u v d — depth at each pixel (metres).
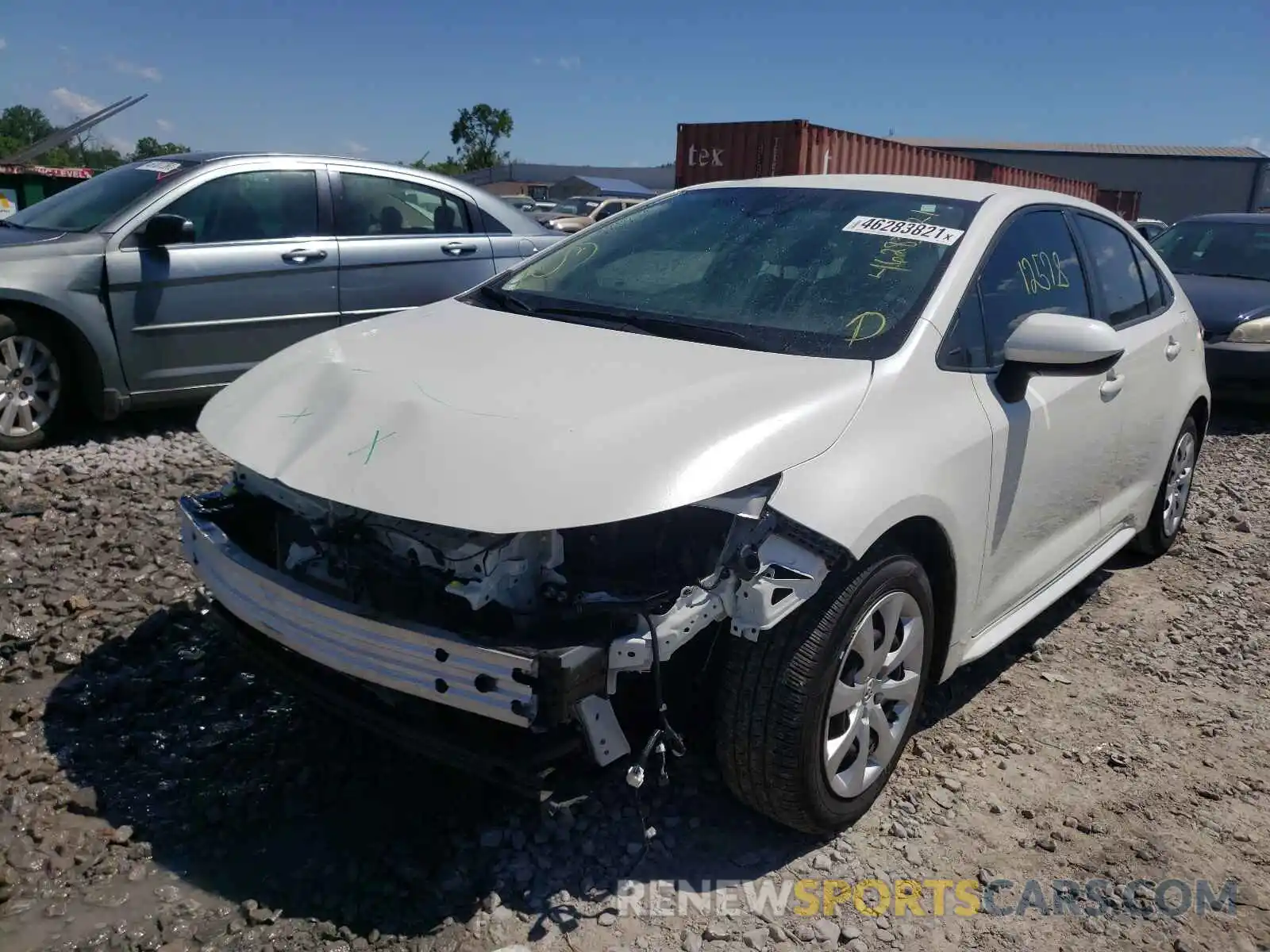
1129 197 34.75
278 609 2.68
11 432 5.68
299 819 2.87
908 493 2.75
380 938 2.45
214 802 2.91
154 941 2.40
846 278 3.33
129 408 5.94
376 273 6.67
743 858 2.83
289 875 2.65
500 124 66.62
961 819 3.08
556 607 2.49
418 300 6.87
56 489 5.03
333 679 2.83
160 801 2.91
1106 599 4.76
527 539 2.48
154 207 5.93
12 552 4.23
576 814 2.94
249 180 6.32
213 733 3.24
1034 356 3.15
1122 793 3.24
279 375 3.15
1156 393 4.45
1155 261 4.84
